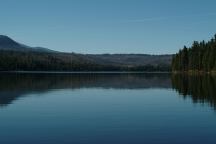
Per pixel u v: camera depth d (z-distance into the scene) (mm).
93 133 25234
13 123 29141
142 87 73938
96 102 44906
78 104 42625
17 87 70438
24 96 51594
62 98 49531
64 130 26297
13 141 22938
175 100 46625
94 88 70625
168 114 34125
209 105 40656
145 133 25188
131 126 27859
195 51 192750
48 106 40344
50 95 53875
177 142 22562
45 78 120125
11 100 46062
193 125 28141
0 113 34625
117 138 23672
